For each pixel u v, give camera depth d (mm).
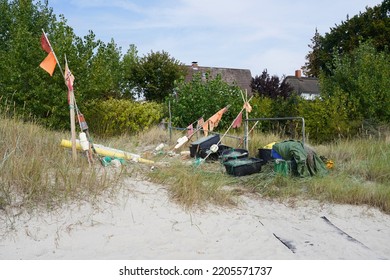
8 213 4676
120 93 20688
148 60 24156
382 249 5324
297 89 35281
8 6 15977
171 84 23969
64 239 4484
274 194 6820
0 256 4031
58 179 5465
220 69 35969
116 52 21219
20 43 10742
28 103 10484
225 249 4766
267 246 4961
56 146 7016
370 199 6891
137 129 12859
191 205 5707
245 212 5988
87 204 5203
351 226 6062
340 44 27828
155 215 5340
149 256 4371
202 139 9172
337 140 12359
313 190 6957
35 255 4141
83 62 11414
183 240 4840
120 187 5785
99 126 12492
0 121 7312
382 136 12453
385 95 14422
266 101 16156
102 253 4332
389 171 8055
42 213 4824
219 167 8133
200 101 13180
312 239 5367
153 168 7141
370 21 26359
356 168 8383
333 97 14438
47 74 10734
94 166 6332
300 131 13789
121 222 5035
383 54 16469
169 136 11508
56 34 11406
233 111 12969
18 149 6203
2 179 5117
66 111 10906
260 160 7844
